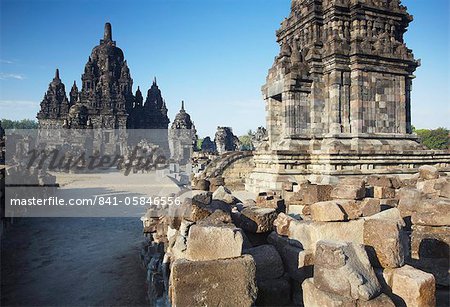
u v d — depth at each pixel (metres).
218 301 4.62
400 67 21.58
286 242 6.25
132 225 14.51
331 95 20.73
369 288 4.41
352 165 18.88
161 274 7.15
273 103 24.73
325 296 4.48
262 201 10.43
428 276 4.66
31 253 10.62
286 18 25.47
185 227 6.47
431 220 6.54
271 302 5.58
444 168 20.69
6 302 7.16
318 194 9.80
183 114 73.56
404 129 21.75
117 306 6.97
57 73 80.31
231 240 5.02
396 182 11.23
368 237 5.31
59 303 7.12
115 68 78.38
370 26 22.03
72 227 14.19
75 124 56.28
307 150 19.77
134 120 77.94
